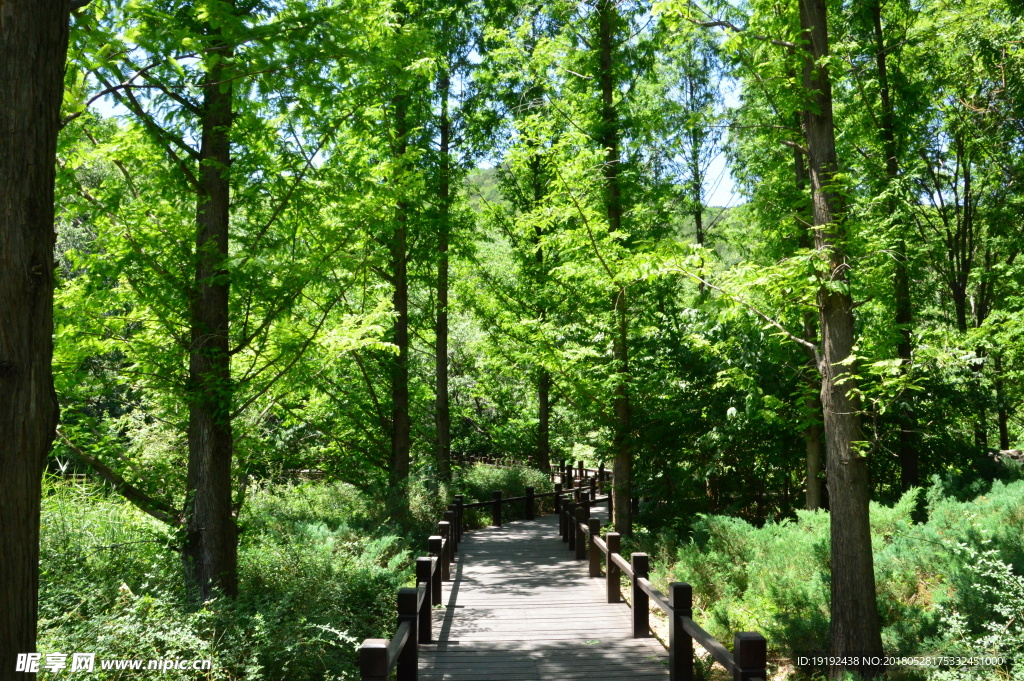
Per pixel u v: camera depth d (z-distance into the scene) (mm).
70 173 6535
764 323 10031
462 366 26141
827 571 8750
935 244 14312
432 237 16328
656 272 8453
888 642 6836
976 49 11453
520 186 19000
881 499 12820
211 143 7391
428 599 7953
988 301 15797
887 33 12547
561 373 13883
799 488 14672
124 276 7281
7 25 3152
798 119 11180
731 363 13195
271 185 7297
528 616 8977
